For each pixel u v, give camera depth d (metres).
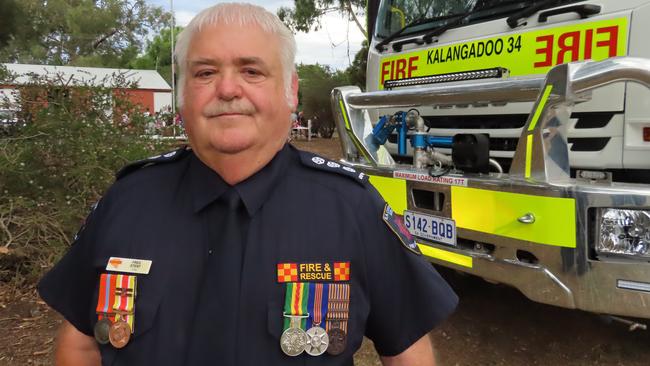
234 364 1.15
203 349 1.16
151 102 36.59
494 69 3.15
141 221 1.28
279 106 1.30
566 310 3.51
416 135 3.35
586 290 2.29
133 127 6.17
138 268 1.23
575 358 2.87
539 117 2.44
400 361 1.38
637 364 2.79
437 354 2.93
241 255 1.21
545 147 2.45
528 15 2.98
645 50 2.50
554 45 2.87
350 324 1.21
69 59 41.09
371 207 1.32
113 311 1.21
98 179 4.62
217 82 1.25
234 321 1.16
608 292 2.25
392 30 4.14
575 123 2.73
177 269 1.23
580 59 2.76
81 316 1.39
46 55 39.81
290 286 1.19
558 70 2.35
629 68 2.14
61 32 40.47
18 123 5.50
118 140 5.43
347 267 1.23
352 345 1.21
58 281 1.41
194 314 1.19
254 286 1.19
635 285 2.20
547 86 2.40
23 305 3.50
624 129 2.54
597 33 2.68
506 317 3.41
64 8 38.53
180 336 1.19
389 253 1.31
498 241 2.59
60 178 4.39
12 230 3.90
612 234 2.25
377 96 3.41
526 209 2.46
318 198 1.29
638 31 2.52
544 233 2.39
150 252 1.24
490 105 3.19
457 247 2.83
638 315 2.21
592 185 2.32
